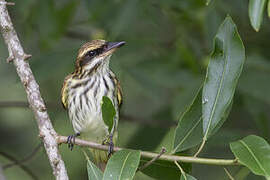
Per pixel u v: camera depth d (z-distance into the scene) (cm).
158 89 1238
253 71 1212
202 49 1334
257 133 1316
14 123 1523
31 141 1520
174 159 778
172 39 1323
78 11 1467
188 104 1190
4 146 1506
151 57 1251
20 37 1423
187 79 1223
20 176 1477
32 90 859
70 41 1468
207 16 1195
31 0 1228
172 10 1291
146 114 1545
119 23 1180
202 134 836
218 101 802
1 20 879
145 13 1284
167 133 1352
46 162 1512
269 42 1366
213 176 1377
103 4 1248
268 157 731
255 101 1238
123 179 756
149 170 898
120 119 1385
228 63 801
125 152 784
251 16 706
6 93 1539
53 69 1235
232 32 800
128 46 1263
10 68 1490
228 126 1359
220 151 1377
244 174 1005
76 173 1491
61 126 1481
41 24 1284
